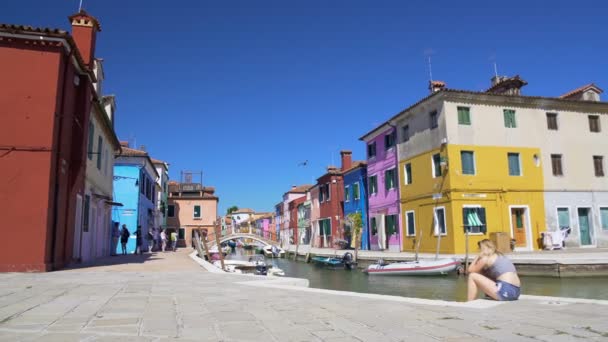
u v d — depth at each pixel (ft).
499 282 20.89
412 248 93.50
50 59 41.60
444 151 81.87
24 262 38.29
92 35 53.67
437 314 17.26
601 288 50.78
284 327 14.90
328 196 147.33
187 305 19.52
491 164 83.10
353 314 17.31
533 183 85.20
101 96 68.64
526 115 87.81
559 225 85.66
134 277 33.63
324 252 119.85
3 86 40.29
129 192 99.96
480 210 80.59
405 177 97.04
